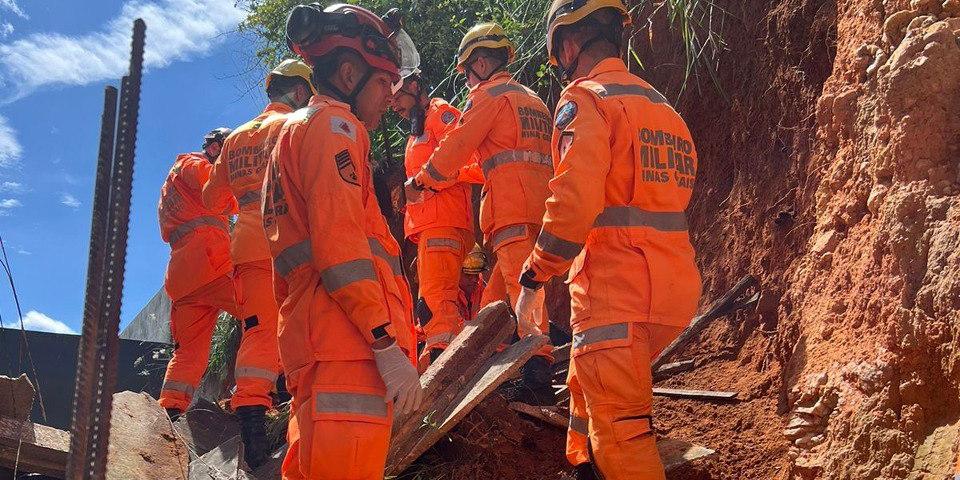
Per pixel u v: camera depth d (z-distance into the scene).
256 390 4.67
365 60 2.83
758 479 3.65
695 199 5.51
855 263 3.65
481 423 4.29
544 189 4.80
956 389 2.85
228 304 5.59
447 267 5.52
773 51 4.99
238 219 4.75
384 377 2.50
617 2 3.40
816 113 4.32
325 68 2.83
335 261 2.52
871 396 3.14
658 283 3.05
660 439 4.05
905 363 3.05
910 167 3.32
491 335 4.54
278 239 2.70
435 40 7.79
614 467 3.02
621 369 3.01
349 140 2.64
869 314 3.37
